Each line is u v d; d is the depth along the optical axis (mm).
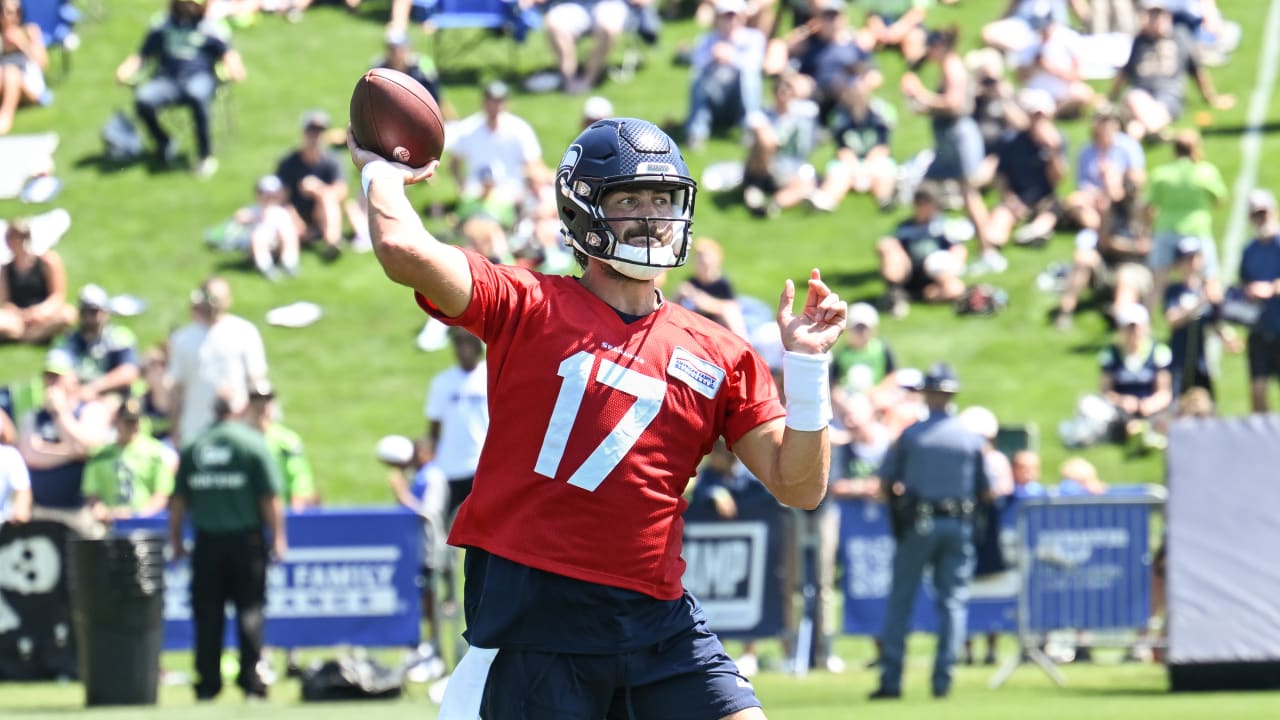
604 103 63844
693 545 39438
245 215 66000
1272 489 33719
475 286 12719
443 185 65250
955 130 63719
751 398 13383
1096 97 73438
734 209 67625
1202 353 54312
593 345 12867
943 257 61656
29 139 73062
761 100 71812
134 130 71812
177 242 66062
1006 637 45125
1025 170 64750
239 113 76125
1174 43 72438
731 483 39656
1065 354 59094
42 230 66062
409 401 58094
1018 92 71938
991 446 41250
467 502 13203
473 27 77188
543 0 76875
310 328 61562
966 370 58156
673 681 13102
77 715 31922
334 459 54594
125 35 83375
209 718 31094
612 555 12844
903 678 35562
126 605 33812
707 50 70125
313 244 65125
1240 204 68562
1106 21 76750
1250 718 28578
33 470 42531
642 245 12953
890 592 34656
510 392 12875
